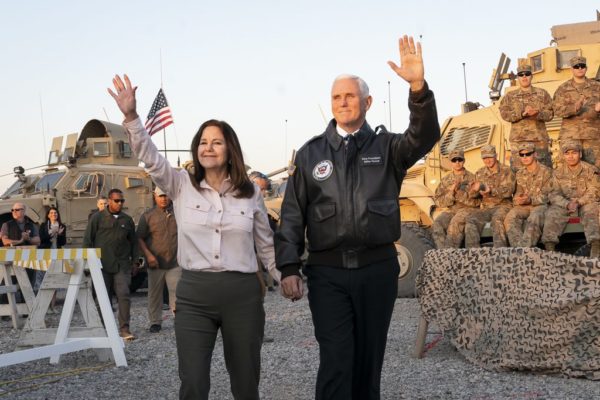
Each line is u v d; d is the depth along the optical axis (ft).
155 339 26.73
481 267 20.57
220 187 12.45
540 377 18.62
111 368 21.15
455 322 20.75
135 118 11.94
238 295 12.03
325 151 12.60
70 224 49.08
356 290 12.30
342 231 12.24
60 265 22.68
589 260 18.97
